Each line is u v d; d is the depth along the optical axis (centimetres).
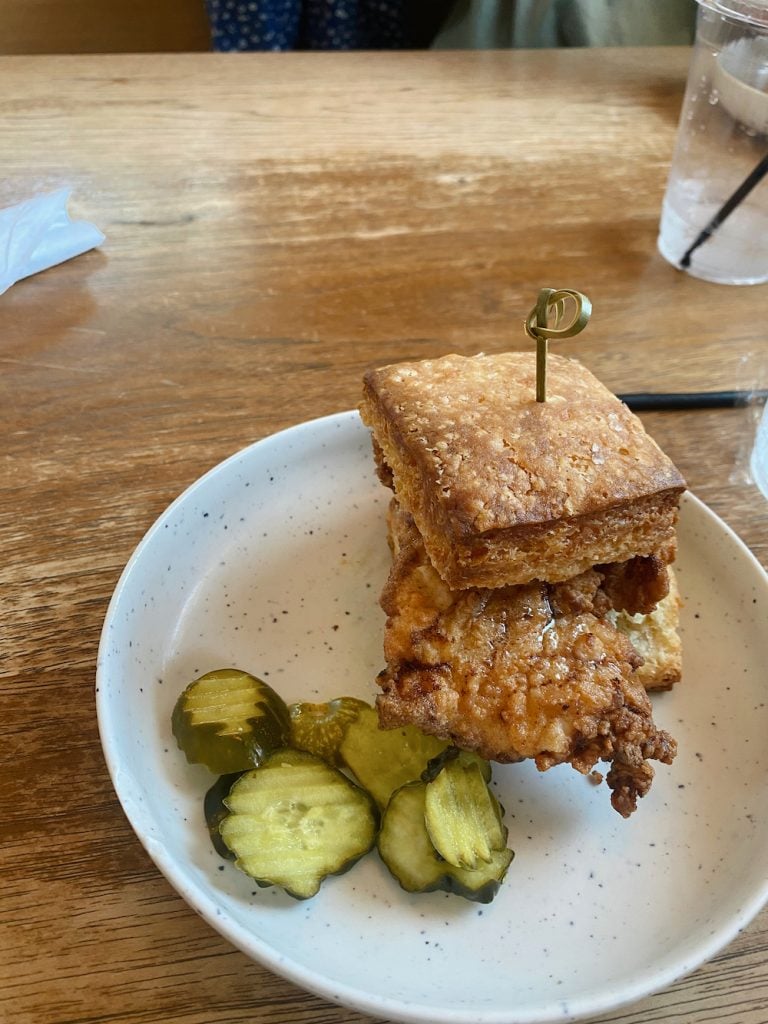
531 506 23
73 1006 19
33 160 48
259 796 22
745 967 21
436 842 21
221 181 49
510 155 54
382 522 32
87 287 41
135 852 22
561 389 26
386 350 40
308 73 59
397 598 25
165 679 26
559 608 25
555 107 59
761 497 34
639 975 19
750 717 26
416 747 24
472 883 21
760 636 28
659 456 25
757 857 22
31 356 37
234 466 31
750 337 42
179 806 22
